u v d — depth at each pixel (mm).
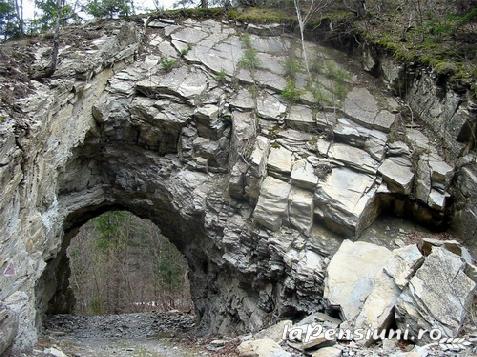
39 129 8148
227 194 10539
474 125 9242
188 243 13242
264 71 12164
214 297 12555
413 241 9203
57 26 9797
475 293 7281
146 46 12945
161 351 9750
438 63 10070
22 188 7875
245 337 9438
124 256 23531
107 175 12734
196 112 11062
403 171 9648
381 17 12750
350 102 11211
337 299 7742
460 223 9273
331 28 12664
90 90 10852
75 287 23375
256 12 13977
